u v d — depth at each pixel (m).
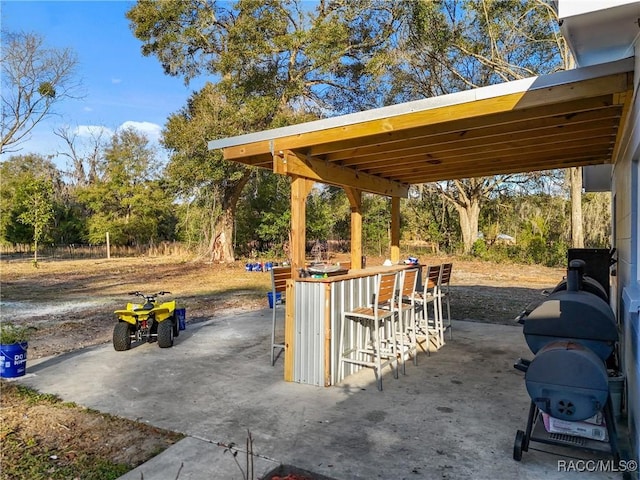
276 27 15.58
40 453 2.80
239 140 4.50
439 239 22.31
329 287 4.11
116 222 26.62
